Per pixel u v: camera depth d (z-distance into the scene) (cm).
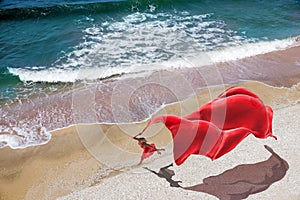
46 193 658
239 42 1327
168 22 1512
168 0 1692
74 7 1652
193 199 599
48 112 924
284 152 697
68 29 1472
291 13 1650
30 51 1297
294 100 920
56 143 795
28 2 1822
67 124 871
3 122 885
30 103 972
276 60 1185
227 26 1484
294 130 762
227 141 600
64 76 1125
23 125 872
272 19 1573
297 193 605
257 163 670
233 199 596
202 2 1733
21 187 679
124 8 1652
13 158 754
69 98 992
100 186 643
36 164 733
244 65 1146
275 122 790
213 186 623
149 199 605
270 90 980
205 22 1520
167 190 619
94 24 1510
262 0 1816
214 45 1294
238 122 611
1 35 1444
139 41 1262
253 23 1522
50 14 1620
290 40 1352
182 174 649
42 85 1074
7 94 1023
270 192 608
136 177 645
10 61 1225
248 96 622
